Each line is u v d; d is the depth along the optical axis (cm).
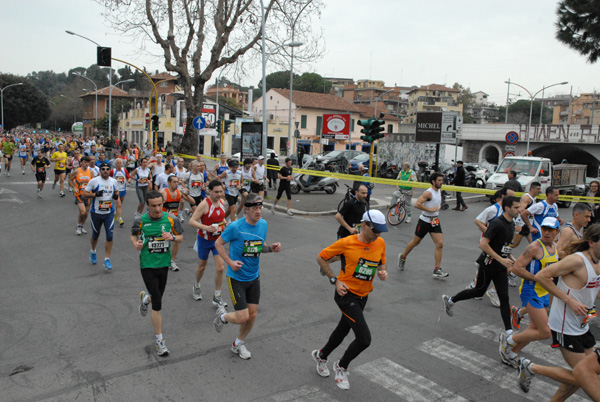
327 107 6316
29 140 3641
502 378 517
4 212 1453
